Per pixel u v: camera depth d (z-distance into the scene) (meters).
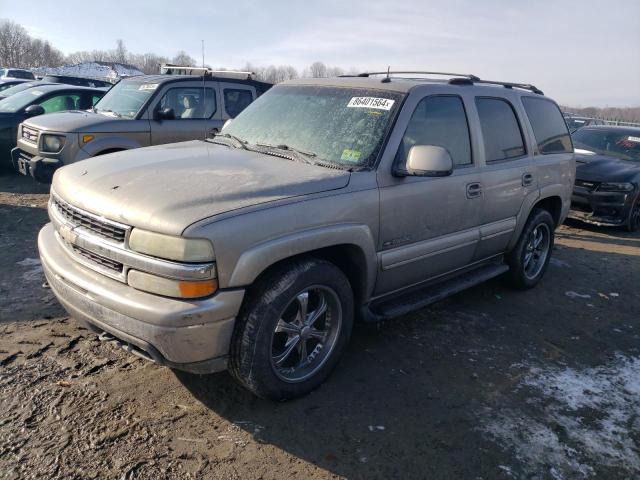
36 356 3.41
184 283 2.54
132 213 2.68
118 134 7.21
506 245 4.78
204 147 3.90
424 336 4.13
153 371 3.34
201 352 2.65
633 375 3.75
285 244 2.79
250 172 3.16
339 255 3.37
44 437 2.69
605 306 5.05
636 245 7.54
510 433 2.99
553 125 5.35
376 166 3.38
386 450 2.79
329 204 3.05
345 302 3.25
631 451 2.92
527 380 3.58
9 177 9.09
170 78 7.77
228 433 2.82
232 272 2.62
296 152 3.61
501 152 4.50
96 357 3.45
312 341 3.30
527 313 4.74
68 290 2.91
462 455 2.79
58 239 3.30
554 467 2.75
